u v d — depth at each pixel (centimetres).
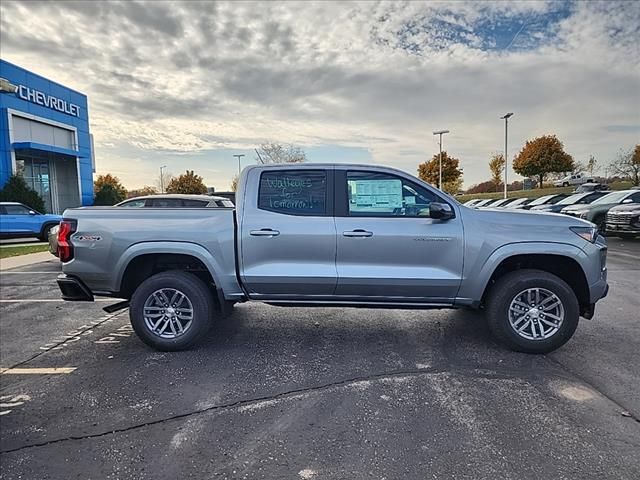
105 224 414
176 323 420
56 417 293
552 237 391
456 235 397
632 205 1352
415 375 356
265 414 294
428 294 407
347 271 405
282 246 408
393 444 256
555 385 334
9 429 279
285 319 528
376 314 549
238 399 317
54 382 350
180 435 269
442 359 392
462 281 399
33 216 1581
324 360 393
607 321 501
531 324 398
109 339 462
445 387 333
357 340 447
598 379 345
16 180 2125
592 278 392
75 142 2742
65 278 421
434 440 260
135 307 415
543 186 5331
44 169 2661
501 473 228
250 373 364
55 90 2559
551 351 400
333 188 414
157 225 413
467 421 281
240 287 418
